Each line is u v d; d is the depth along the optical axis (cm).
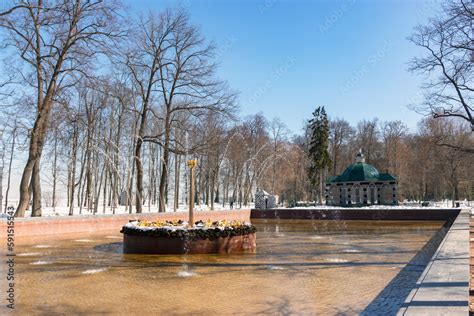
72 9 2098
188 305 673
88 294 746
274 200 4019
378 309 639
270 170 5228
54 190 3969
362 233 2127
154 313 627
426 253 1307
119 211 3869
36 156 2116
